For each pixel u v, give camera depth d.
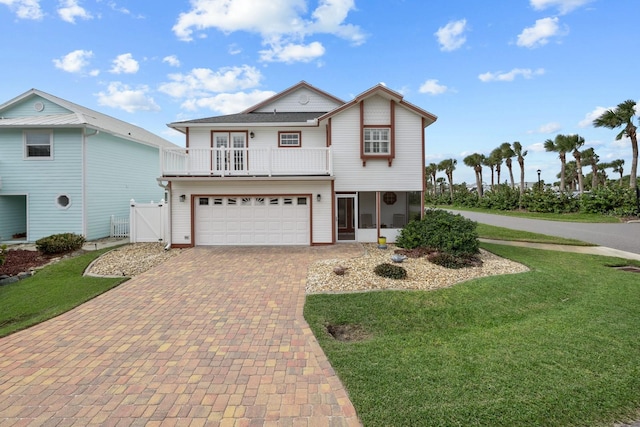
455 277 8.05
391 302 6.48
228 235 13.05
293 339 5.01
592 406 3.26
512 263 9.62
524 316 5.91
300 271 8.98
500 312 6.09
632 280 7.88
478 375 3.82
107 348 4.76
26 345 4.87
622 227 17.84
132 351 4.66
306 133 14.77
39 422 3.17
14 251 11.95
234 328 5.44
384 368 4.04
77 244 12.16
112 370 4.15
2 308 6.75
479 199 38.00
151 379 3.93
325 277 8.12
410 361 4.21
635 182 22.25
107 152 15.42
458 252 9.95
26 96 15.43
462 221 11.22
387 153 13.45
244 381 3.86
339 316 5.92
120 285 7.88
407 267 8.84
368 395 3.47
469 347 4.60
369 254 10.98
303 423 3.11
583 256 10.79
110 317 5.95
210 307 6.42
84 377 3.99
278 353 4.56
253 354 4.54
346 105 13.20
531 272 8.48
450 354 4.39
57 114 15.61
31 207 13.91
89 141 14.22
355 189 13.48
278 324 5.60
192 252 11.68
